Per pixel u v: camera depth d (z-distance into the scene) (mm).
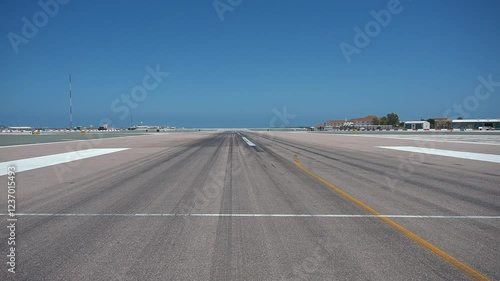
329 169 12367
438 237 4844
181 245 4539
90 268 3820
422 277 3590
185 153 19344
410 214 6102
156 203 6992
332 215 6047
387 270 3762
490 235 4934
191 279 3561
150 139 37719
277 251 4324
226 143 29609
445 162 14570
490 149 21797
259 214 6129
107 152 19938
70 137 41250
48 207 6625
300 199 7367
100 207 6641
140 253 4254
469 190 8367
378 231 5121
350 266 3869
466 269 3787
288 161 15055
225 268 3818
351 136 45406
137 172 11625
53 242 4641
